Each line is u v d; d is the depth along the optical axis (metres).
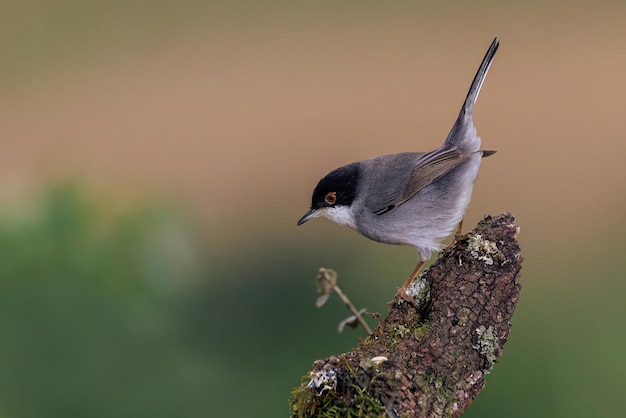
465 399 5.50
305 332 12.70
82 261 7.06
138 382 7.03
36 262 6.98
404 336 5.70
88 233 7.17
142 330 7.13
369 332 5.93
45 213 7.12
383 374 5.31
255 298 13.28
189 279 7.56
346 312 13.08
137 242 7.20
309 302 13.33
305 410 5.33
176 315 7.41
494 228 6.20
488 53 8.19
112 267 7.13
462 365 5.52
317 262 14.62
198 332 8.16
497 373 11.80
